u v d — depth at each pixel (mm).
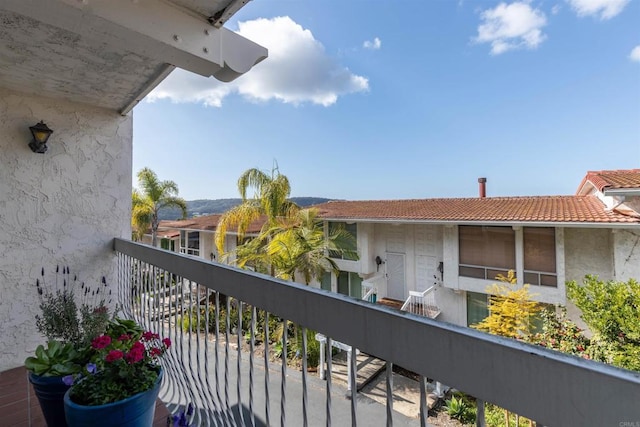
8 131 2539
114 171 3082
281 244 7629
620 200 6371
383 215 9492
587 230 6945
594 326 5480
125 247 2768
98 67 2199
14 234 2564
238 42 1807
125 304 2777
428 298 9039
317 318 879
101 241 2990
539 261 7238
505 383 528
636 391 419
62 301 2008
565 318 6676
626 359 4852
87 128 2926
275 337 6004
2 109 2518
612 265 6680
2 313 2506
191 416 1523
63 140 2795
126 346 1490
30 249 2635
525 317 6465
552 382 483
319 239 7926
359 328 764
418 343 646
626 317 5109
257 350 5969
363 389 4848
